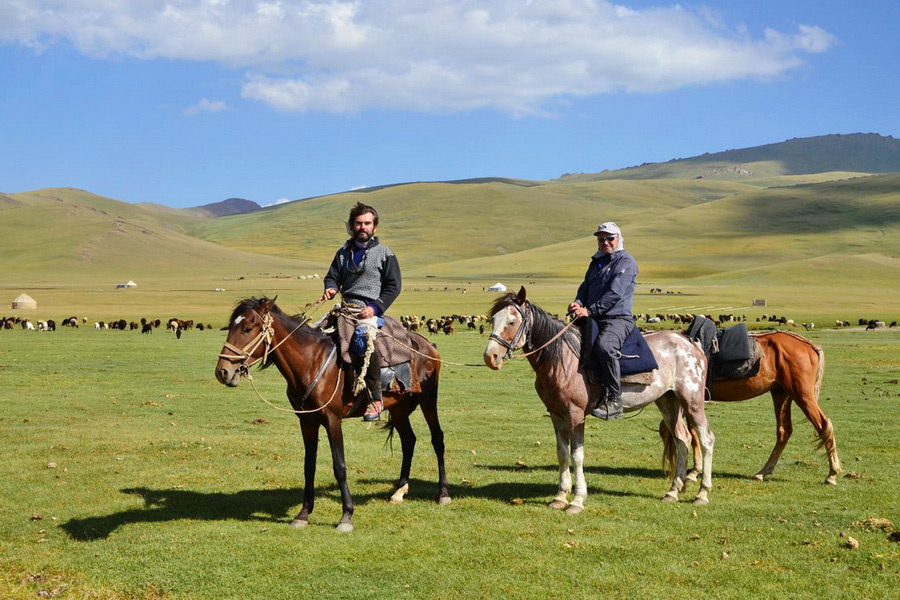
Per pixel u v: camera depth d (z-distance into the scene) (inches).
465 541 338.6
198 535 346.0
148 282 6717.5
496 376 1099.9
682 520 372.8
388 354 379.2
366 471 489.7
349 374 370.9
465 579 293.6
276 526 362.6
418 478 471.2
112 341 1745.8
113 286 5994.1
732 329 459.5
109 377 1024.2
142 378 1016.2
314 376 362.3
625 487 446.0
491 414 738.8
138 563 310.5
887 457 527.8
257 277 7608.3
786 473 484.4
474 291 5206.7
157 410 748.0
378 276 380.5
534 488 444.5
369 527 361.7
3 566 307.9
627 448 573.3
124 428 639.1
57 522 368.8
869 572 300.8
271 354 359.6
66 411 733.3
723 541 338.3
